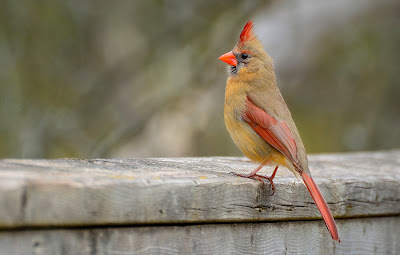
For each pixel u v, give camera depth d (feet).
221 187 16.35
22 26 41.27
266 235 17.93
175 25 43.52
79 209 13.56
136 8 43.75
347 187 20.08
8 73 40.24
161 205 15.01
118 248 14.44
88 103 42.37
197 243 16.07
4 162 16.10
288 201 18.21
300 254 18.76
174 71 42.57
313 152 43.29
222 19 44.09
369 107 45.34
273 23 44.16
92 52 43.39
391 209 21.08
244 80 22.74
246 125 21.83
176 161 20.80
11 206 12.57
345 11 44.73
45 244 13.24
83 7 42.93
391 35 45.65
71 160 17.61
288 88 44.80
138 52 43.37
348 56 45.32
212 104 41.93
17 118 39.45
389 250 21.33
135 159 19.65
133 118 40.16
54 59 42.32
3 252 12.69
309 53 44.50
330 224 17.26
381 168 23.97
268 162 21.61
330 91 45.34
